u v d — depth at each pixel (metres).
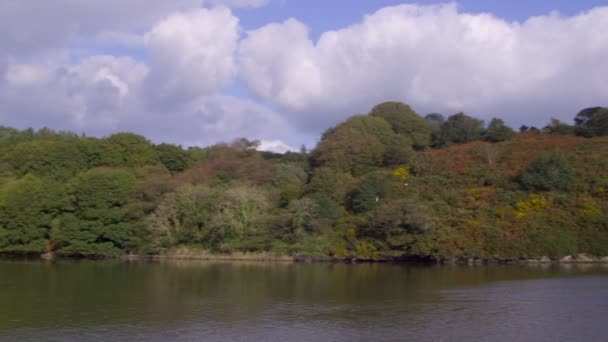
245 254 75.12
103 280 54.38
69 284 51.62
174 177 94.25
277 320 35.91
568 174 76.94
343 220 75.31
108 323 35.19
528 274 57.28
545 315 36.69
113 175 82.75
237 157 105.81
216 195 78.62
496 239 67.44
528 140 96.31
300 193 82.00
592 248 67.19
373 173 86.88
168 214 77.69
